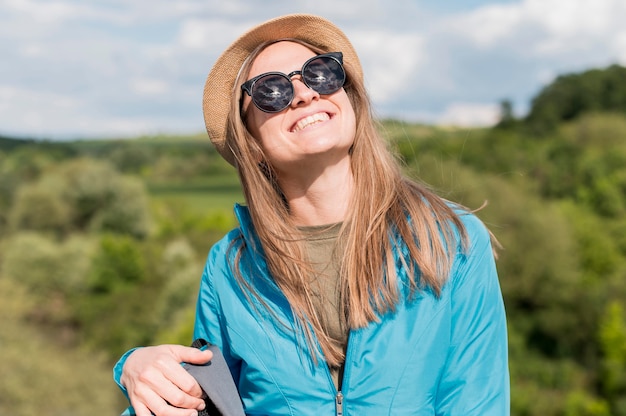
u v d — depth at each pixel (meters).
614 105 61.53
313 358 1.58
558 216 32.44
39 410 25.48
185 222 59.75
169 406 1.59
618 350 26.88
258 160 1.77
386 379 1.51
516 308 30.89
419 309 1.53
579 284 30.81
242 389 1.71
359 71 1.84
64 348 34.62
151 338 36.47
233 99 1.76
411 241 1.55
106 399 27.39
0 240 48.62
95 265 43.38
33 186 53.41
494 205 30.53
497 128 61.12
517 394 25.80
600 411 24.73
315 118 1.64
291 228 1.67
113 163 90.94
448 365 1.57
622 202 38.44
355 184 1.67
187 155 96.38
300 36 1.80
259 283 1.68
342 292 1.59
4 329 31.27
